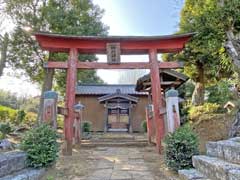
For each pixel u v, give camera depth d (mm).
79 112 8953
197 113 9398
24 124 13695
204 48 8133
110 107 16422
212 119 7871
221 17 6312
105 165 5523
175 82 10141
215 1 6695
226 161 3566
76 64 7000
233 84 8414
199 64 10891
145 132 14797
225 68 8930
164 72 10070
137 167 5340
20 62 13375
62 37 6867
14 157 3967
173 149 4648
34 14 12898
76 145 8508
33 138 4684
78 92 17828
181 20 9344
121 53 7484
